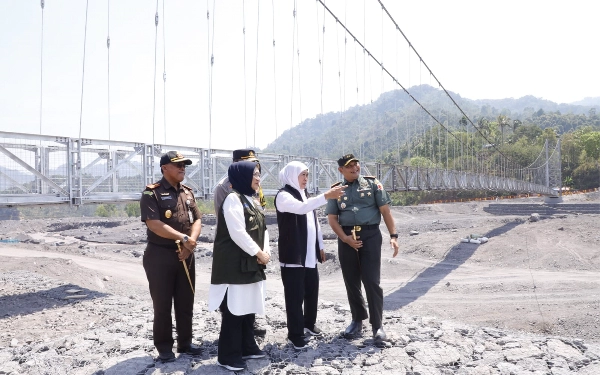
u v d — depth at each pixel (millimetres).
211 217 46406
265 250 3934
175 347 4305
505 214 58281
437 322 5094
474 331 4758
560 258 20609
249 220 3738
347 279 4625
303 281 4258
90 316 8609
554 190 69062
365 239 4492
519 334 4680
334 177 20578
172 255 3910
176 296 4055
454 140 55062
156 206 3867
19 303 9742
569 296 14977
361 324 4719
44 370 3883
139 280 18703
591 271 18875
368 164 22469
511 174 62188
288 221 4207
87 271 17891
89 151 10852
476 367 3738
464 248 23734
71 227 53562
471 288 16766
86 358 4070
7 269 15141
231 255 3670
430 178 29641
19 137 9430
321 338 4578
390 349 4160
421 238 27781
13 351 4566
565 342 4336
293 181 4293
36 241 36594
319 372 3662
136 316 5738
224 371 3688
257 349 4020
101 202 11125
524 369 3680
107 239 40438
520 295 15461
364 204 4543
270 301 6242
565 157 105000
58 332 7504
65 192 10312
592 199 69625
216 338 4664
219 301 3682
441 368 3725
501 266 20641
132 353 4133
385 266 21453
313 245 4383
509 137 128125
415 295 16281
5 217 62469
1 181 9148
